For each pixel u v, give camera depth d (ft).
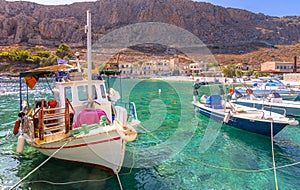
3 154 27.22
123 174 22.25
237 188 20.16
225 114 36.81
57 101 25.64
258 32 514.68
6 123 44.11
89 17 23.13
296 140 33.17
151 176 22.12
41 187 19.74
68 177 21.33
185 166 24.52
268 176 22.39
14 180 20.94
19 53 210.79
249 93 57.41
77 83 24.56
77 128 19.94
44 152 23.20
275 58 295.89
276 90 68.13
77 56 28.50
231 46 354.74
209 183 21.01
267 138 33.86
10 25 409.28
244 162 25.70
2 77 162.61
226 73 149.48
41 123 19.66
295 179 21.79
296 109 45.09
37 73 27.76
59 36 406.82
